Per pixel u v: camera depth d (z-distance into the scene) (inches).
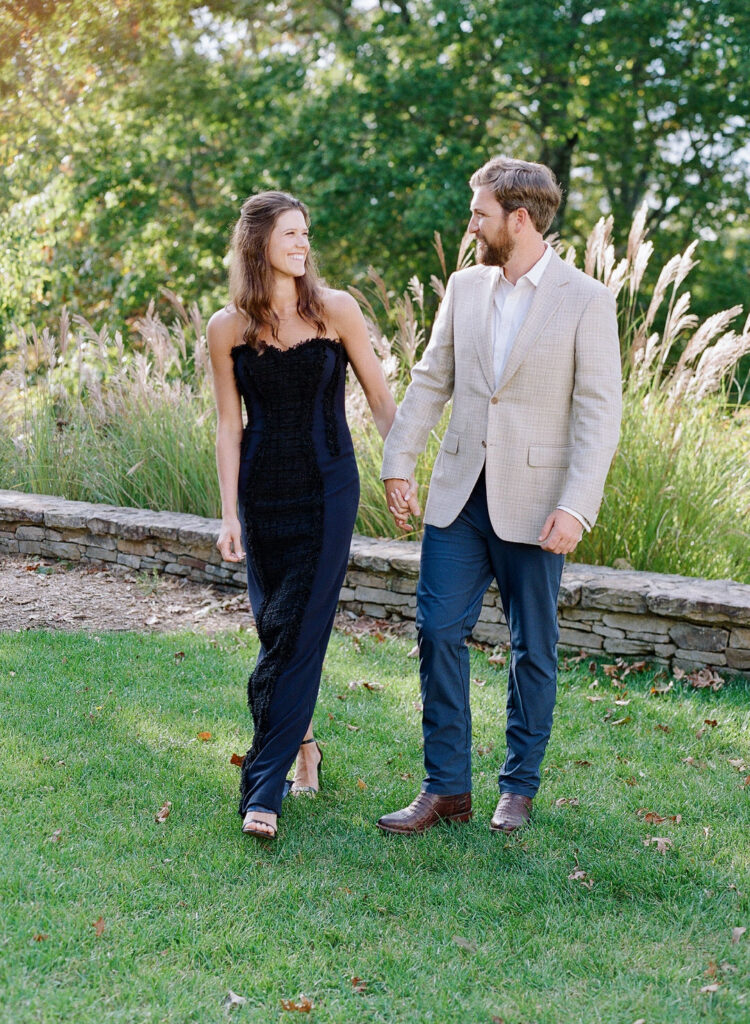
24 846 107.9
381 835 116.6
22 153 631.2
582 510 109.3
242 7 641.0
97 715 147.8
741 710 160.1
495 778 134.3
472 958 93.8
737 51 608.7
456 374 119.3
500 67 585.3
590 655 185.5
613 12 583.2
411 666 181.3
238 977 89.1
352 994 88.1
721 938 98.0
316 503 116.1
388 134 597.3
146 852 109.3
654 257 669.3
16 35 581.0
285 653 114.5
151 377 302.5
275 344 116.2
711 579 197.9
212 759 135.4
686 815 123.9
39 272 608.4
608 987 90.4
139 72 644.7
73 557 254.1
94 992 85.1
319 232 610.9
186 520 244.4
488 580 121.2
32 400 304.3
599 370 111.5
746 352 206.1
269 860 109.9
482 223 113.3
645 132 675.4
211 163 657.6
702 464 209.8
